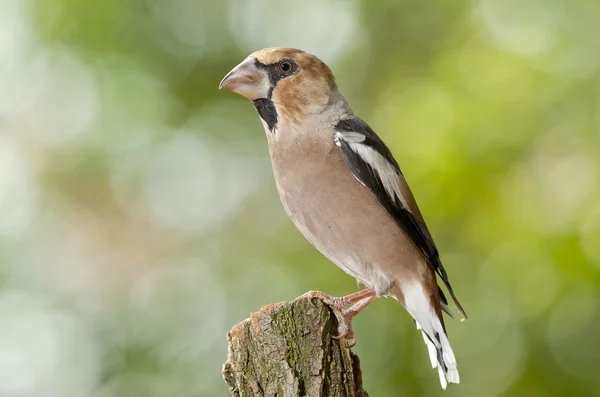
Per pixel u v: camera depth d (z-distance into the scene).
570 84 12.68
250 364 6.38
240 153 14.58
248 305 13.05
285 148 8.09
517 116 12.70
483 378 11.42
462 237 12.30
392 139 13.30
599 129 12.41
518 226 11.98
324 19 14.91
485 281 11.98
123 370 12.41
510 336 11.56
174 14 14.44
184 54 14.46
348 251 8.08
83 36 14.12
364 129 8.22
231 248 14.04
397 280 8.11
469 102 12.95
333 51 14.95
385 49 14.93
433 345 8.19
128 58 14.27
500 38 13.62
